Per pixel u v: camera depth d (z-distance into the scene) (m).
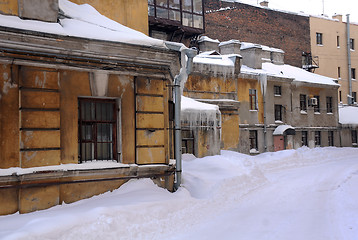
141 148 10.22
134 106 10.22
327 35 42.47
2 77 8.12
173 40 27.20
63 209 8.08
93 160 9.85
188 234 7.39
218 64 23.05
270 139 28.16
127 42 9.33
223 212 9.34
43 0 8.51
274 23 37.66
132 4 11.34
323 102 33.62
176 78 11.08
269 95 28.42
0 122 8.04
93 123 9.90
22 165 8.20
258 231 7.56
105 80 9.67
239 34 34.59
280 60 35.34
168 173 10.68
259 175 13.56
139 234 7.27
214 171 12.95
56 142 8.68
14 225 7.04
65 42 8.48
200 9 27.38
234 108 23.97
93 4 10.70
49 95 8.66
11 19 8.03
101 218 7.40
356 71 45.00
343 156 23.09
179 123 11.10
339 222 7.94
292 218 8.54
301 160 19.69
